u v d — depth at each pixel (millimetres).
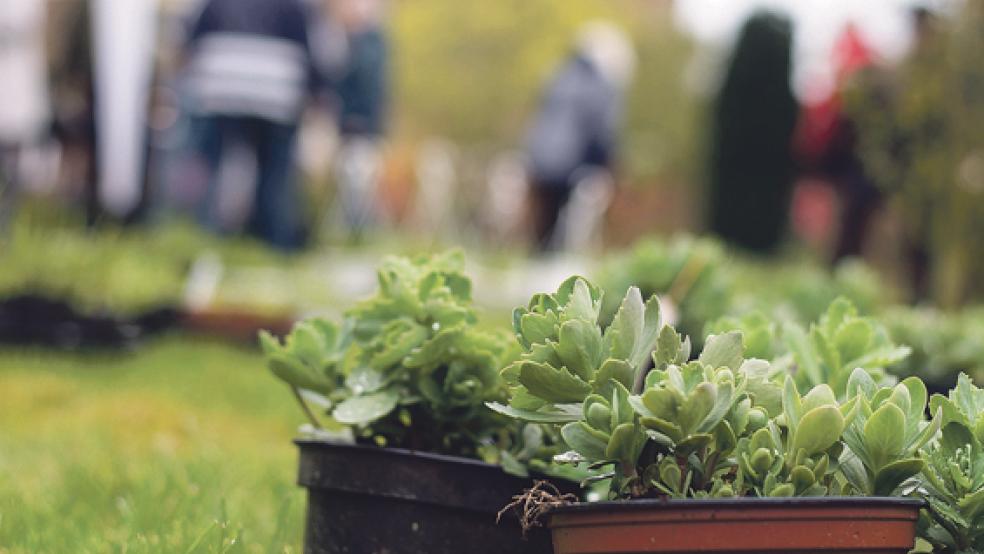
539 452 2404
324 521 2402
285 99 11023
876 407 2039
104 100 10445
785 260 19359
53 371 6234
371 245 15820
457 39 45281
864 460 1960
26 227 7480
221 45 10969
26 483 3773
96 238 8430
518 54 45094
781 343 2785
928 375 4039
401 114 45562
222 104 10961
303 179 16406
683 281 4309
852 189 11234
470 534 2277
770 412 2029
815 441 1920
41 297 6777
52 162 10617
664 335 1995
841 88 9945
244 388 6180
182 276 8898
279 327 8023
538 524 2049
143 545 2744
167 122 13156
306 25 11133
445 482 2281
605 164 14594
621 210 44281
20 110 9891
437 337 2314
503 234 22672
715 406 1867
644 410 1850
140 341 7227
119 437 4777
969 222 9672
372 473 2328
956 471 1971
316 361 2471
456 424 2426
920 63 9617
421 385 2373
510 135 45188
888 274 11570
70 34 10219
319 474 2395
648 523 1797
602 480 2115
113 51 10422
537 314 2018
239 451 4516
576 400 1973
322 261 12461
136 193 11062
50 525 3180
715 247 4418
